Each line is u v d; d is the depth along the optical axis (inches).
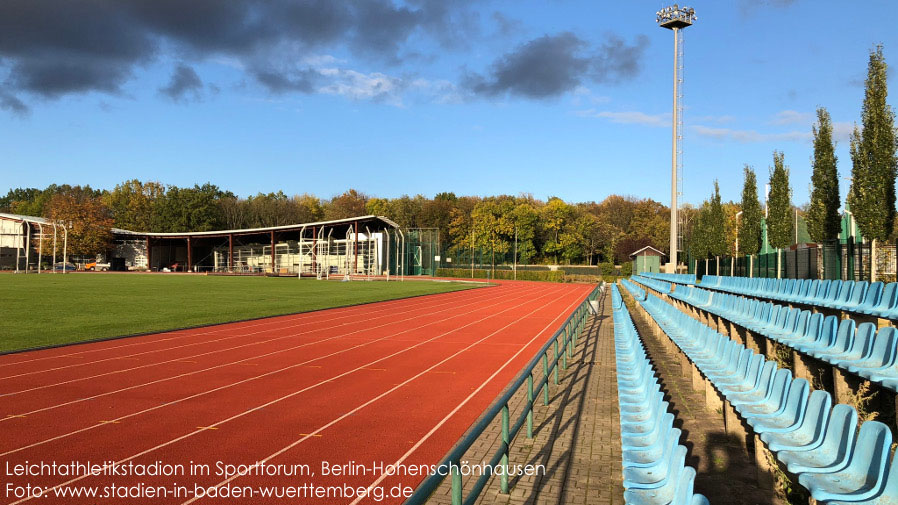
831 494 143.0
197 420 319.3
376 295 1435.8
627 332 471.2
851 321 282.4
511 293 1658.5
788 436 194.5
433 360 520.4
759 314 437.7
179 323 776.9
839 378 266.1
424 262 3193.9
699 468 237.9
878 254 578.6
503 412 215.6
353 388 402.9
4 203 5211.6
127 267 3361.2
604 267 2549.2
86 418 321.4
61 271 2844.5
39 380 421.1
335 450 271.1
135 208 3784.5
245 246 3309.5
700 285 959.0
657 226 3112.7
